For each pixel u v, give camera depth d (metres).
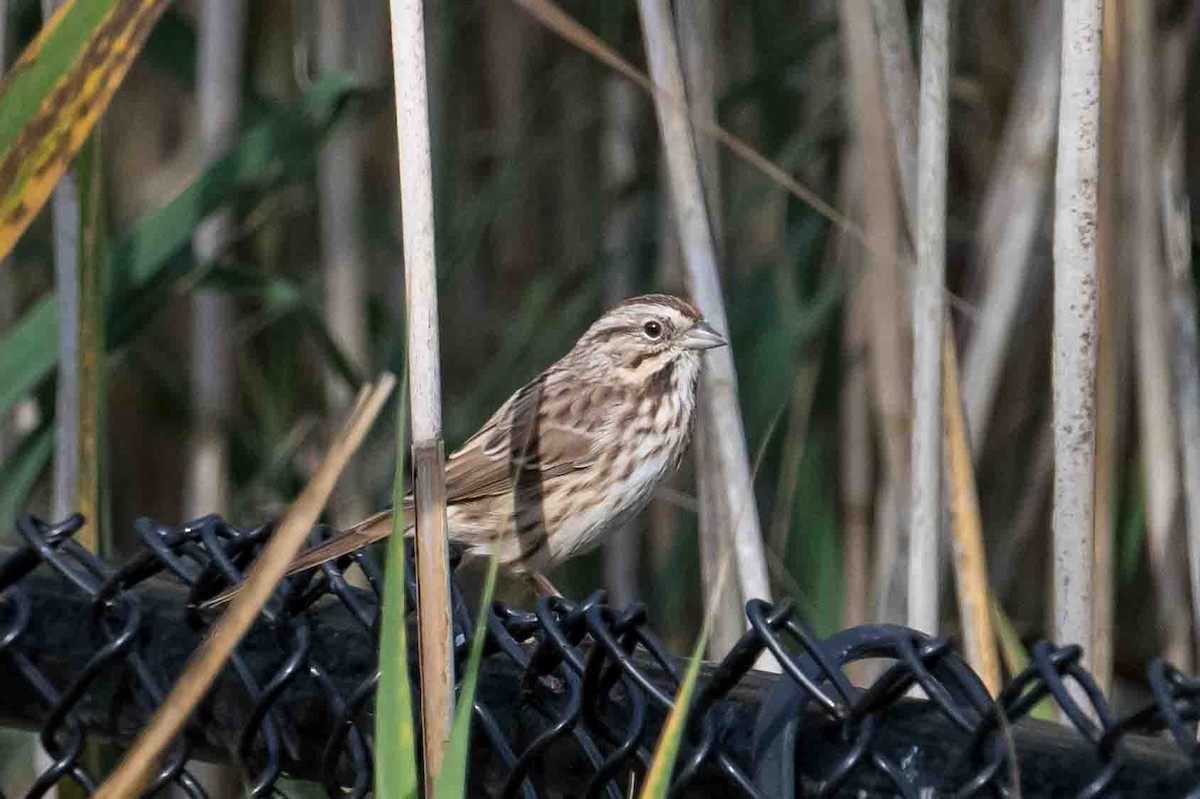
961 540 6.78
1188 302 8.75
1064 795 4.09
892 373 8.91
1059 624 6.48
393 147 14.14
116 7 5.43
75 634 5.55
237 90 11.29
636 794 4.75
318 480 4.44
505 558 9.68
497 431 9.70
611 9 11.65
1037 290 11.36
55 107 5.40
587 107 13.16
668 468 9.87
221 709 5.36
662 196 11.48
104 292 7.81
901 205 8.84
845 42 9.12
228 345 11.61
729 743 4.57
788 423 11.09
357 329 11.93
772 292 10.82
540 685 4.93
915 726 4.32
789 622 4.51
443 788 4.21
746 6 12.75
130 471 13.45
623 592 11.62
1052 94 9.09
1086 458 6.43
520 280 14.00
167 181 13.56
